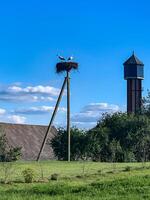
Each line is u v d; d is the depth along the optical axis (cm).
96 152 6297
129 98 9412
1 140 5953
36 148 7369
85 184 2484
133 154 6344
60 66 5894
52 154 7325
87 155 6300
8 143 6869
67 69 5906
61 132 6431
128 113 7106
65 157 6347
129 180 2448
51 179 2916
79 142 6306
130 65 9475
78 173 3288
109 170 3538
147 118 6675
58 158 6438
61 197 2120
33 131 7806
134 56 9569
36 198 2105
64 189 2312
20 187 2498
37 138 7656
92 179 2895
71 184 2500
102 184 2381
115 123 6612
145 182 2386
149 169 3519
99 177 2983
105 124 6700
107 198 2047
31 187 2439
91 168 3828
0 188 2475
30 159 6994
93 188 2312
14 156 5947
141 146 6481
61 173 3281
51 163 4709
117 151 6266
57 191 2288
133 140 6462
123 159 6231
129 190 2219
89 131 6366
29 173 2802
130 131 6512
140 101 8088
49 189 2320
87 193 2206
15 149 6047
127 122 6569
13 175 3009
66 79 5959
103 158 6303
